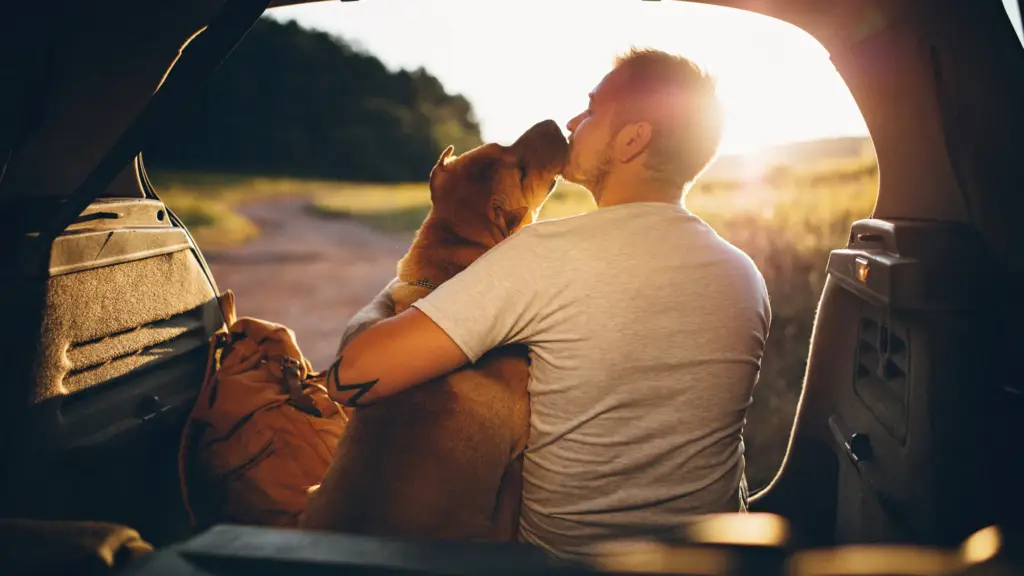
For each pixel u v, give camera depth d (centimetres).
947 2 170
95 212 199
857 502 201
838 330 220
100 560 91
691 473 154
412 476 160
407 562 83
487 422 161
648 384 150
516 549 85
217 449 218
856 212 780
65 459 184
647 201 162
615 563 83
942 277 160
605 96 167
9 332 172
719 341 153
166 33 210
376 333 151
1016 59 161
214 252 1227
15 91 181
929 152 186
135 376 215
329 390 154
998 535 83
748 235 758
